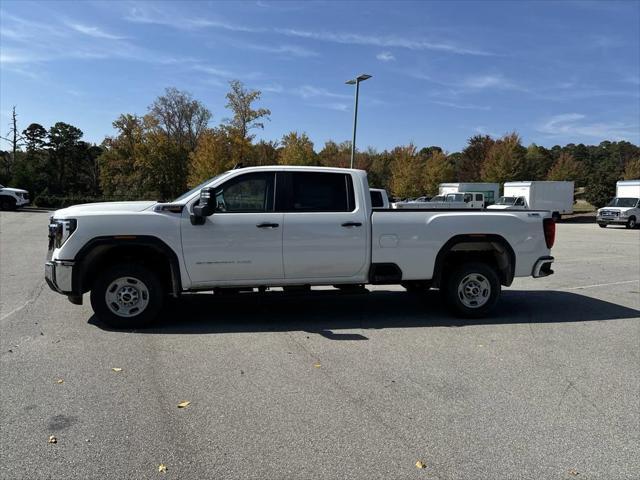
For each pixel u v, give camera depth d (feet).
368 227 22.49
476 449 11.47
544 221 24.32
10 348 18.45
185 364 16.89
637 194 116.47
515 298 29.07
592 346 19.49
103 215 20.72
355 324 22.45
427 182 178.19
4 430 12.17
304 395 14.38
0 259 43.70
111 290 21.08
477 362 17.44
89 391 14.53
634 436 12.16
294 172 22.33
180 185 197.06
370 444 11.63
